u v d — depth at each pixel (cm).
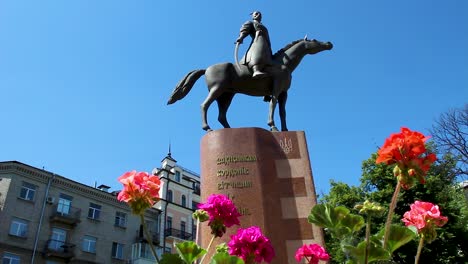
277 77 610
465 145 1750
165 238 3027
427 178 1510
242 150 518
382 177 1577
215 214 257
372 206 202
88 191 2755
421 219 206
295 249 461
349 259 224
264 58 609
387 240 199
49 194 2562
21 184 2462
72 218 2569
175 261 229
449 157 1688
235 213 261
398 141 183
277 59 634
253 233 240
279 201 491
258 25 636
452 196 1577
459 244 1462
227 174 505
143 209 221
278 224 475
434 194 1487
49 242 2444
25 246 2347
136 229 2920
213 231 258
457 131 1780
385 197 1520
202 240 468
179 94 629
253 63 607
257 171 504
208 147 530
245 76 614
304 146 532
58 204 2584
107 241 2730
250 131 530
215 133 535
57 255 2434
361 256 202
